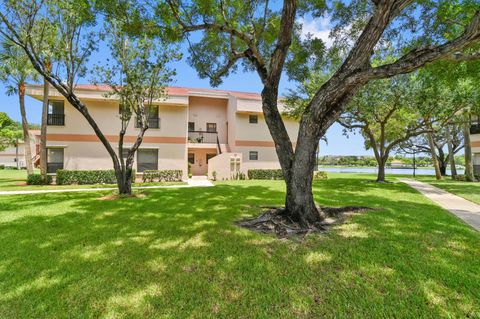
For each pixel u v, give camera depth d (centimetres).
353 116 1402
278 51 520
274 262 318
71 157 1449
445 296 241
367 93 1226
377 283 265
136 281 270
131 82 873
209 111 2003
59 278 276
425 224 491
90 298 238
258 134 1817
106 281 270
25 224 495
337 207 614
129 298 238
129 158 905
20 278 276
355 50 436
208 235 425
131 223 503
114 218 545
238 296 242
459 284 261
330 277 279
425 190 1087
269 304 230
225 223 502
